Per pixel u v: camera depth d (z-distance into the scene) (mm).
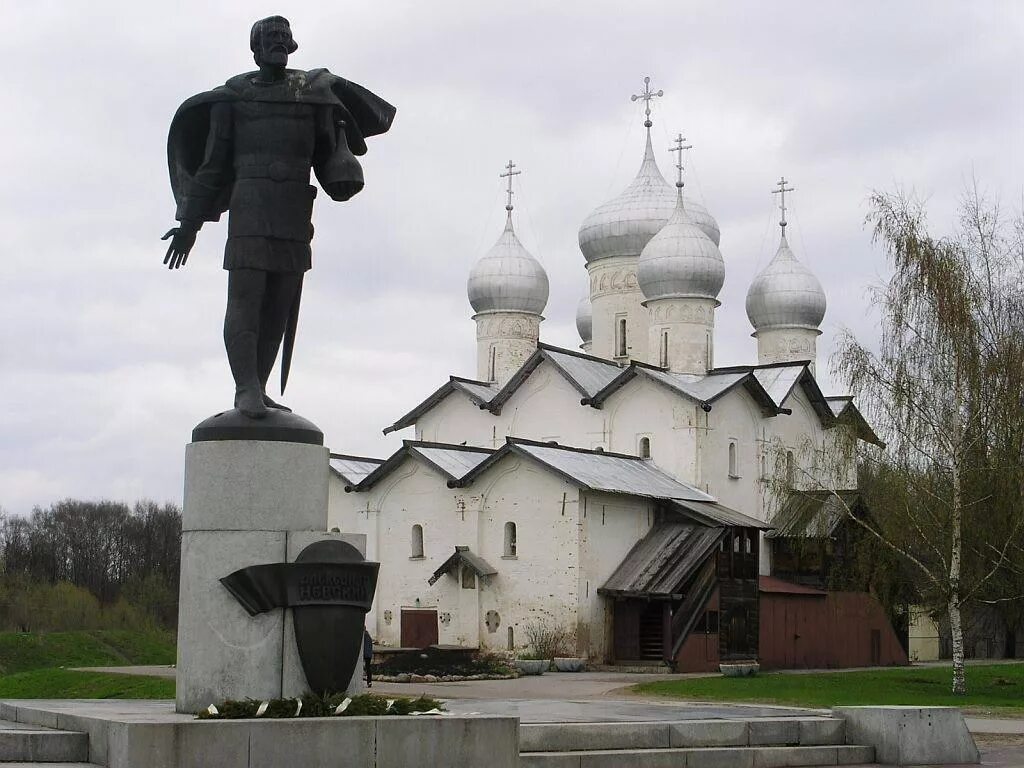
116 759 12570
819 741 18719
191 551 14422
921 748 18766
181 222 15297
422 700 14031
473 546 48656
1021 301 36344
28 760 13273
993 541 34906
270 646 14180
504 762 13562
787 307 65000
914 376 35688
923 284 35500
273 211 15156
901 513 35531
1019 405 34969
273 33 15148
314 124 15336
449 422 59750
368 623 51438
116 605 87188
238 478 14406
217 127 15188
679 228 57781
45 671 38719
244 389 14906
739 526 47281
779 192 67000
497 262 64250
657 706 20891
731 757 17188
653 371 55188
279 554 14336
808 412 60344
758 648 46469
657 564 46094
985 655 62875
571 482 46125
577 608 45438
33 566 99625
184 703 14258
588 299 71750
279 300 15320
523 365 57875
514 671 40125
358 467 55406
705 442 53281
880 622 51844
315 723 12781
